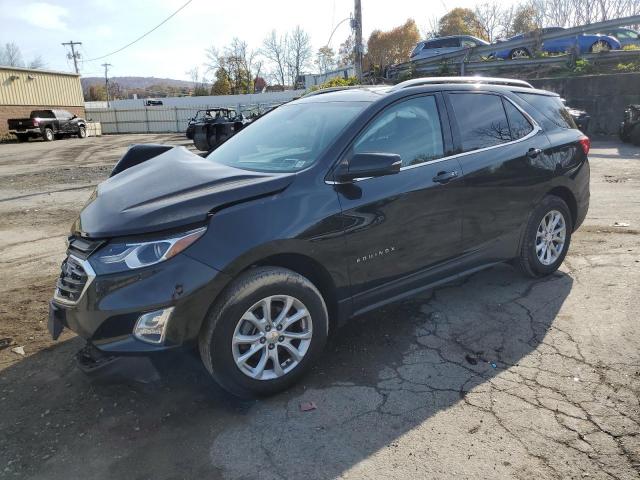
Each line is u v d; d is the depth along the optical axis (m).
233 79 69.44
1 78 32.62
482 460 2.49
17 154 21.61
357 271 3.32
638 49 19.53
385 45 66.06
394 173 3.26
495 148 4.14
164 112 44.94
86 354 2.98
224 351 2.84
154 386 3.25
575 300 4.26
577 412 2.82
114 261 2.71
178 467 2.54
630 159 12.40
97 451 2.68
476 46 22.52
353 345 3.69
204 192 2.94
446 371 3.31
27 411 3.04
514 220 4.32
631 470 2.39
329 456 2.57
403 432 2.73
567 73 19.28
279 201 3.01
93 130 40.00
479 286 4.68
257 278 2.89
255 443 2.69
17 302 4.72
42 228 7.64
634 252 5.36
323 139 3.42
